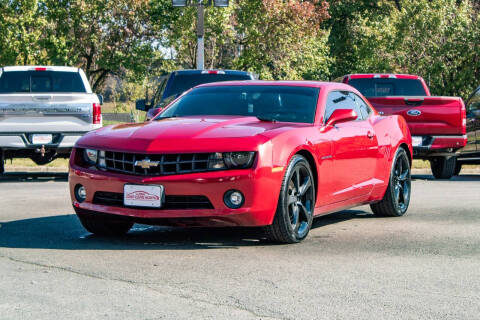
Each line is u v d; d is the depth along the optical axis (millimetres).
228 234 7035
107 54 31938
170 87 14258
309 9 33469
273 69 35125
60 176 14961
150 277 5012
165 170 6102
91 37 31328
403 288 4801
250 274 5164
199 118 6941
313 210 6785
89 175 6406
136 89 44594
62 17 30688
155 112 13523
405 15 35375
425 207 9539
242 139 6129
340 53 45594
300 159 6508
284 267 5426
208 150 6039
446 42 34375
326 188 7016
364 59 38781
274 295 4566
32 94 13266
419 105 13883
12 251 5965
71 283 4812
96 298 4438
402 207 8688
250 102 7426
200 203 6082
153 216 6082
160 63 34156
